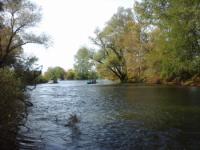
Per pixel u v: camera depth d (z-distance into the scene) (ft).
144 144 30.99
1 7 118.11
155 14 132.05
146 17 136.36
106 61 203.72
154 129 38.32
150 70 179.42
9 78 31.45
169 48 128.06
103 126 40.81
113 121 44.78
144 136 34.50
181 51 124.47
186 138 33.22
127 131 37.32
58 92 120.16
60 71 377.09
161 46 133.80
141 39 188.14
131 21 198.39
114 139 33.24
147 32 184.34
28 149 29.48
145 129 38.37
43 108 62.34
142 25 183.11
